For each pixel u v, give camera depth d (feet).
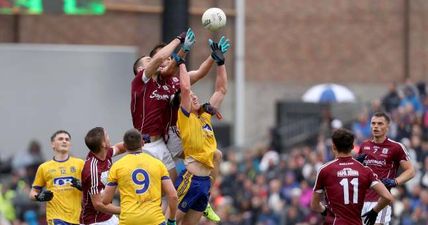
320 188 113.80
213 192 221.25
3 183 238.48
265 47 325.83
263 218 207.82
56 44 313.32
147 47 321.11
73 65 269.85
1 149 268.21
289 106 311.06
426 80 326.03
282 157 241.96
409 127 215.92
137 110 111.34
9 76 269.23
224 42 114.93
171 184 107.96
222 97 115.55
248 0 323.37
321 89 273.95
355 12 328.90
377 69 329.11
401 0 328.90
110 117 269.85
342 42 328.90
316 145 252.83
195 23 318.04
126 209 106.83
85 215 117.60
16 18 310.04
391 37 329.11
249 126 322.96
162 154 111.86
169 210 108.68
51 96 269.44
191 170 112.68
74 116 269.44
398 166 122.62
